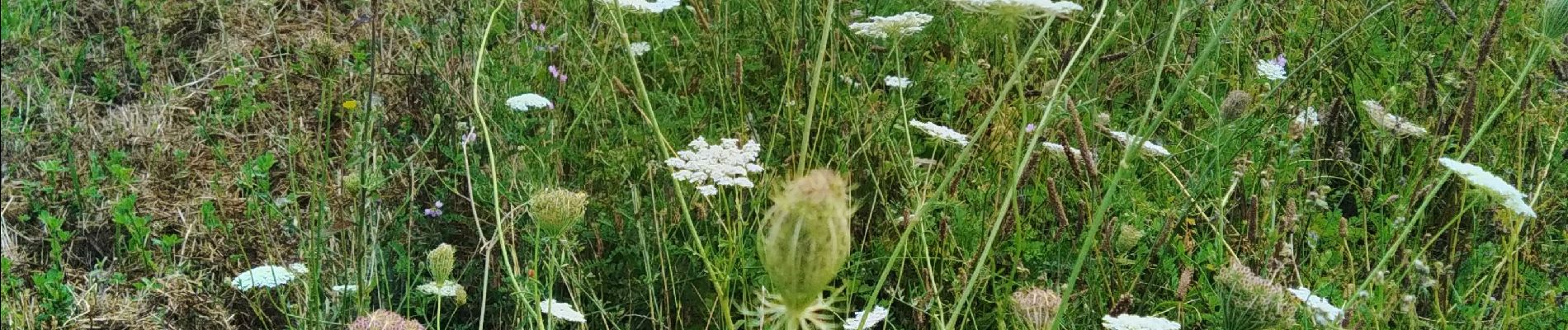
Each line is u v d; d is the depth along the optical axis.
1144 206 3.11
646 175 3.27
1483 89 3.63
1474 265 3.10
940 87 4.07
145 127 4.21
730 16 4.42
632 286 3.07
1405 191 3.34
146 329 3.18
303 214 3.56
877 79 3.81
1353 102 4.11
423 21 4.52
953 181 3.19
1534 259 3.05
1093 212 3.08
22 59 4.50
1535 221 3.18
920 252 2.93
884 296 3.11
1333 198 3.49
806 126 2.21
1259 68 3.67
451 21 4.39
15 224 3.66
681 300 3.03
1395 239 3.11
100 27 4.80
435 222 3.48
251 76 4.57
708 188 2.51
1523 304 2.96
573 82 3.97
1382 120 3.37
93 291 3.33
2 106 4.24
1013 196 2.65
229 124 4.29
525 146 3.43
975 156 3.42
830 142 3.49
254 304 3.06
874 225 3.25
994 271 2.89
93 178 3.81
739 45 4.27
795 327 1.63
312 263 2.76
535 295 2.28
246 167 3.74
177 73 4.70
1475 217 3.12
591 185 3.38
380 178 3.29
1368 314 2.60
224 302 3.22
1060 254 3.02
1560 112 3.38
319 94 4.42
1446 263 3.12
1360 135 4.00
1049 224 3.35
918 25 2.90
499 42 4.34
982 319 2.91
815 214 1.55
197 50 4.83
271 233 3.26
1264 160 3.54
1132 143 1.97
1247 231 2.94
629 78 4.14
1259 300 1.99
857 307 3.12
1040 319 2.16
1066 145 2.73
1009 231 2.92
